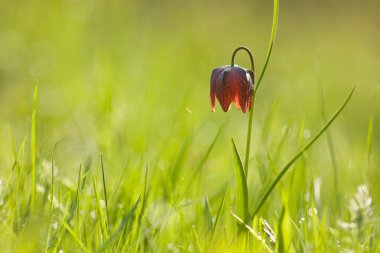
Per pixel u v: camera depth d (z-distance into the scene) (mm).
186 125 10953
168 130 11047
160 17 24281
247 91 6051
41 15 17922
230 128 12508
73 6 19078
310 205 7109
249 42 24188
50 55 16547
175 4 25734
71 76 15344
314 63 21359
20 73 15805
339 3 28797
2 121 11805
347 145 12062
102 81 13391
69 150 10398
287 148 9109
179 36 21469
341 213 7527
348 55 24016
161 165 8383
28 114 13055
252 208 7160
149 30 21906
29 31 17484
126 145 9812
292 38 26266
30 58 16391
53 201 6309
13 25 17688
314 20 28047
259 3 28250
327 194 8297
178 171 8297
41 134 11508
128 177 7758
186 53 18828
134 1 22562
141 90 12961
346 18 28156
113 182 7723
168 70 15789
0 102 13867
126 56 16469
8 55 16516
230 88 6047
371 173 9047
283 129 9086
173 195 7324
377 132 14289
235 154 5695
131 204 6598
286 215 5855
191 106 12969
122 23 19688
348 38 26547
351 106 16641
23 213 6320
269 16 27891
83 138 10977
